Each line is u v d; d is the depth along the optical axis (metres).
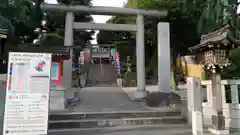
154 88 17.44
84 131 7.30
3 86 5.67
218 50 6.73
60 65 9.95
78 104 11.14
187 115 8.59
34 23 18.09
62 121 7.97
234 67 8.09
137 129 7.50
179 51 18.98
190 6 14.91
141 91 12.44
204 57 7.31
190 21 16.45
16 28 16.75
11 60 4.94
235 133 6.88
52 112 8.81
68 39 11.86
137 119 8.39
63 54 8.27
